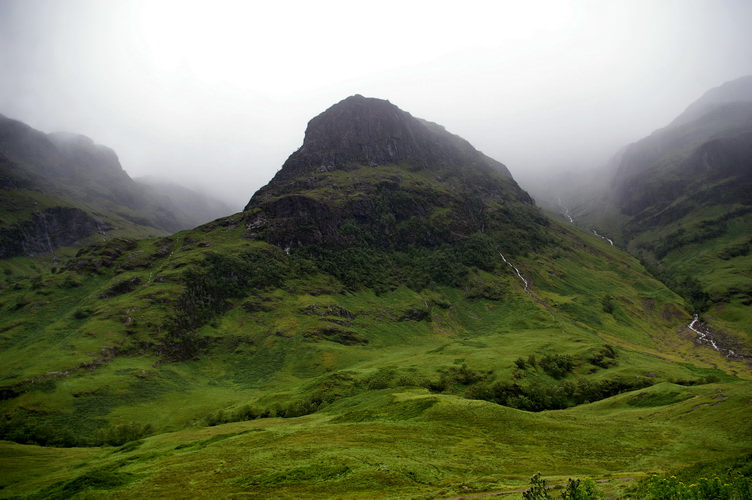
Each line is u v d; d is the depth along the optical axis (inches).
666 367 7854.3
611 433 3597.4
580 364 7687.0
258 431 4160.9
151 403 7111.2
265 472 2743.6
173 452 3676.2
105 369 7711.6
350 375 7096.5
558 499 1525.6
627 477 2252.7
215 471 2874.0
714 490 1279.5
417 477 2551.7
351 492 2321.6
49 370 7224.4
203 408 7027.6
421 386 6250.0
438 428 3720.5
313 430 3924.7
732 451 2908.5
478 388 6107.3
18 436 5748.0
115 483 2805.1
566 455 3065.9
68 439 5703.7
